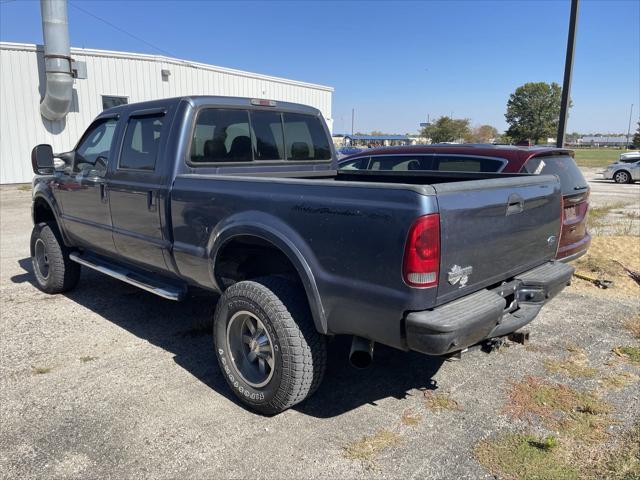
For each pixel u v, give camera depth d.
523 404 3.53
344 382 3.87
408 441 3.10
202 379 3.90
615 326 4.99
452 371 4.04
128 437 3.13
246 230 3.39
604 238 8.77
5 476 2.78
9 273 7.00
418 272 2.65
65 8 16.84
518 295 3.49
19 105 17.47
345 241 2.90
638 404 3.52
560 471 2.81
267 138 4.85
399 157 7.23
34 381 3.85
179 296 4.15
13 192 16.55
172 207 4.04
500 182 3.18
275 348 3.21
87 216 5.15
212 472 2.82
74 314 5.32
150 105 4.44
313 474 2.80
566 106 8.35
